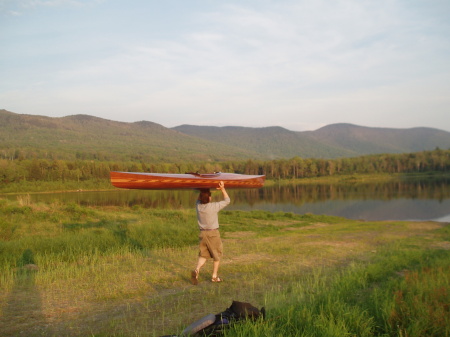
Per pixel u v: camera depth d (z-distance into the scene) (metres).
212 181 6.66
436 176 136.12
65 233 12.80
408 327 4.56
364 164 162.38
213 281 6.79
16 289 6.20
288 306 5.02
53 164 107.81
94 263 8.52
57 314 4.97
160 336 3.89
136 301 5.60
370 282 7.16
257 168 151.50
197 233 13.02
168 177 6.38
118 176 6.08
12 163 100.00
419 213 46.72
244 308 4.47
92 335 4.15
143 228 13.04
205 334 3.99
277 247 11.20
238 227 18.17
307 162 155.88
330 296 5.39
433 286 6.14
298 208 53.56
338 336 4.19
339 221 28.16
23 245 9.70
